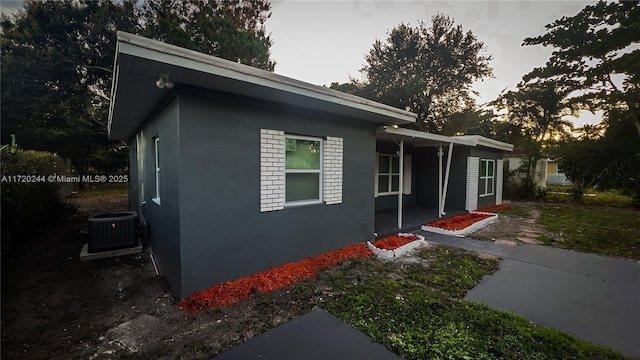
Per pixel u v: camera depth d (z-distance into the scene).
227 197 3.46
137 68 2.54
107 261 4.58
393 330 2.56
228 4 13.66
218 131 3.35
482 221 7.74
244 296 3.22
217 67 2.70
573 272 4.15
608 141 12.73
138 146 6.67
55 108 11.20
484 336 2.45
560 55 12.66
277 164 3.96
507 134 16.95
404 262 4.50
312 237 4.52
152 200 4.85
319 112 4.49
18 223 4.96
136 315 2.90
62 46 10.41
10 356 2.25
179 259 3.14
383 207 8.90
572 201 13.50
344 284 3.57
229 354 2.25
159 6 11.56
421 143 8.73
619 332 2.57
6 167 4.82
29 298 3.29
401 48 17.39
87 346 2.40
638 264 4.52
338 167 4.88
